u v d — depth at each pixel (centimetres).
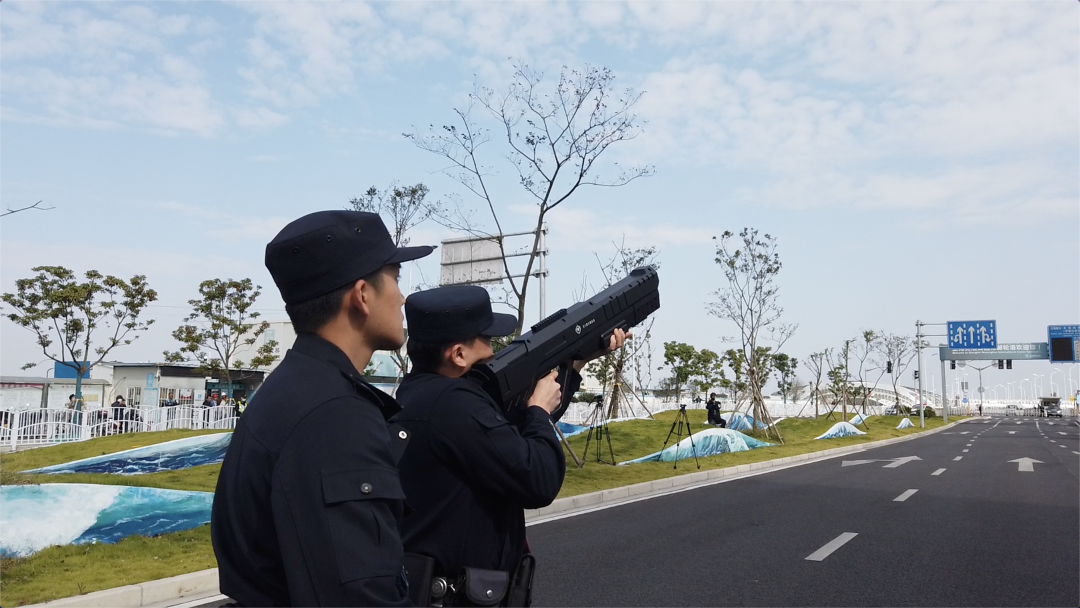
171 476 1028
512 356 226
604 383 2798
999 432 3806
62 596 552
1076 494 1165
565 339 239
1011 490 1218
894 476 1457
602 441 1836
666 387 3772
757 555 714
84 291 2547
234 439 160
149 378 3691
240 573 153
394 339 174
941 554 713
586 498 1083
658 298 277
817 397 3903
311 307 164
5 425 1697
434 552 211
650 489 1245
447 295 235
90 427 1811
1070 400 10025
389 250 173
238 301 3003
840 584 605
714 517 945
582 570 659
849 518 927
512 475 209
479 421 210
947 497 1127
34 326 2503
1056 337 4525
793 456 1881
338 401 154
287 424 151
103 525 729
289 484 146
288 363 164
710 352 3575
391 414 171
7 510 672
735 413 2620
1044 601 557
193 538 754
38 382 3012
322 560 141
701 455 1767
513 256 1445
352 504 146
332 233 164
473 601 204
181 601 596
